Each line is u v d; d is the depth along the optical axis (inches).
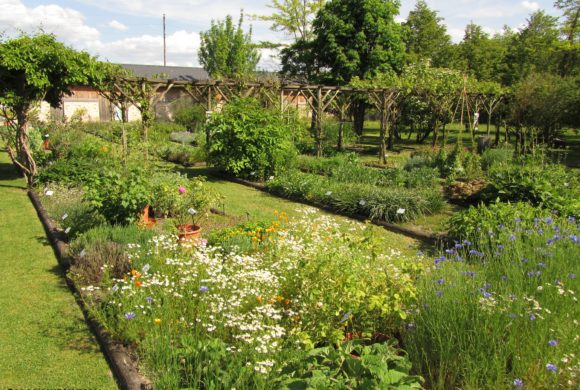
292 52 1103.6
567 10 940.0
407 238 269.6
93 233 217.3
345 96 749.3
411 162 499.2
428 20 1238.9
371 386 96.4
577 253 161.8
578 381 102.5
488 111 715.4
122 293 146.6
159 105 1082.7
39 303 175.2
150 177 323.9
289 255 166.1
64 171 352.8
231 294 145.4
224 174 471.8
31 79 354.3
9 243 245.1
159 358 123.8
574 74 943.7
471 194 343.6
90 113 1081.4
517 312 116.0
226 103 537.6
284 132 458.9
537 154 422.0
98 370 134.0
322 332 125.3
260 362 106.9
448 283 133.6
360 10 907.4
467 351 109.3
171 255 180.4
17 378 130.3
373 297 128.2
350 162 499.2
